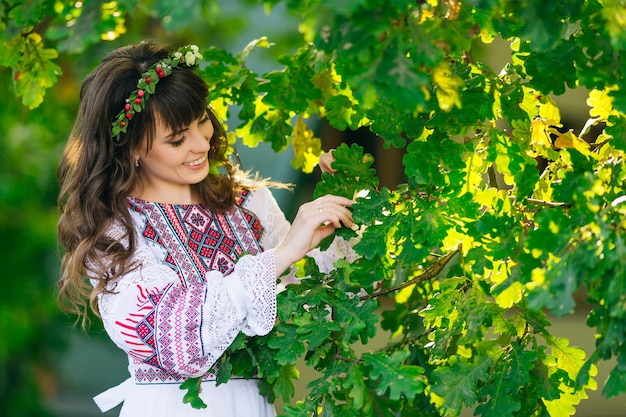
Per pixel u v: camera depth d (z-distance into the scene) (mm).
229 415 2328
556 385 2184
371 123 2254
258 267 2189
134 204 2387
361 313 2125
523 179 2188
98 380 5340
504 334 2254
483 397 2301
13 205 5113
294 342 2129
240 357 2283
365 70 1612
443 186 2188
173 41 3689
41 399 5242
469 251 2088
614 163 2125
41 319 5238
